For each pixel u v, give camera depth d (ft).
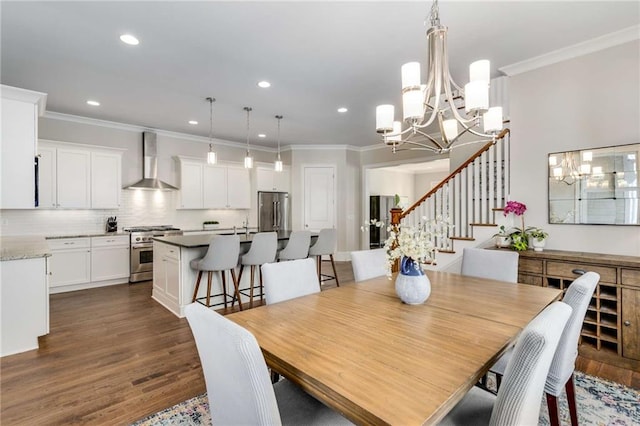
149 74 11.41
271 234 13.06
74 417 6.17
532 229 10.32
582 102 9.64
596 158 9.36
